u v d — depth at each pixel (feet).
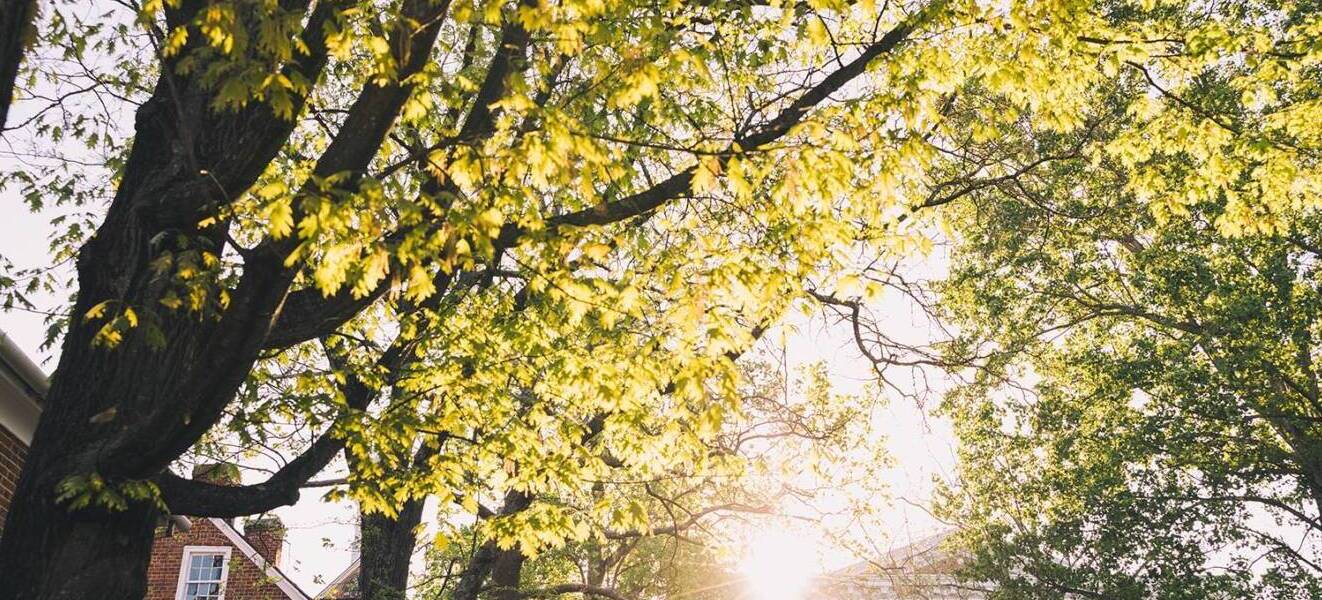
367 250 15.35
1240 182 50.96
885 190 19.66
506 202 16.75
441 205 16.75
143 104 20.48
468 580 41.98
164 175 19.07
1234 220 31.17
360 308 19.61
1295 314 58.70
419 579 54.29
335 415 25.20
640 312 20.07
